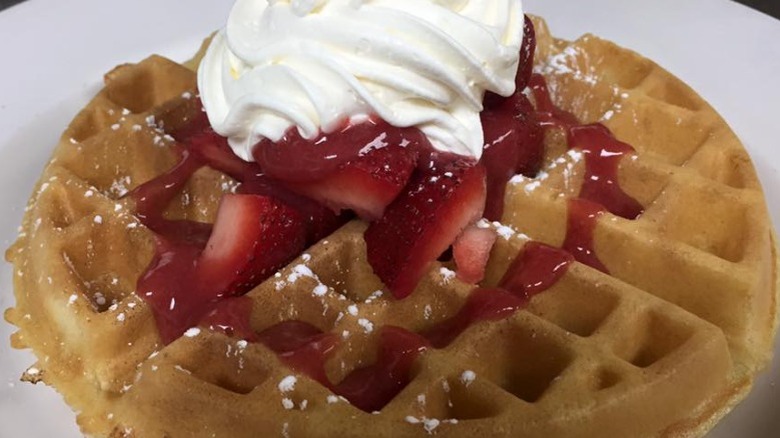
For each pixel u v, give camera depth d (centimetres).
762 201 21
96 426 18
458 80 19
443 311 19
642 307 18
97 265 20
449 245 19
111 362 18
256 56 19
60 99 28
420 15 19
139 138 23
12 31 30
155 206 21
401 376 18
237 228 18
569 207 20
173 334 19
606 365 17
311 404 16
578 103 24
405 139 19
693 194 21
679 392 17
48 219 20
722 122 23
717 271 19
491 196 21
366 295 20
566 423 16
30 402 20
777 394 20
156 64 26
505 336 18
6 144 27
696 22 30
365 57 18
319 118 18
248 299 18
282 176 19
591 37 26
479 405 17
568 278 19
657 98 25
